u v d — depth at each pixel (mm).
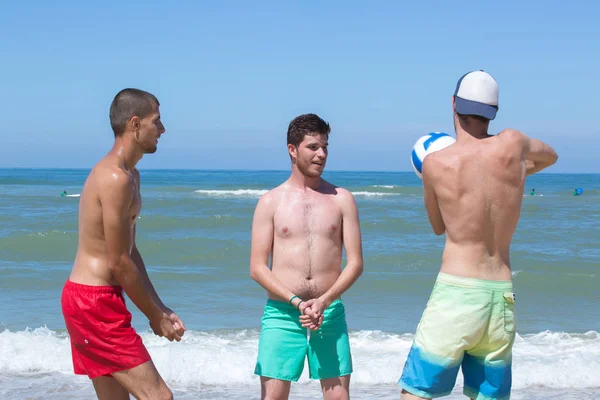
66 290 3639
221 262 14734
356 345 7492
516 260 15492
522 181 3604
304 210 4043
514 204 3574
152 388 3621
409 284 12164
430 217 3771
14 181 69812
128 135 3689
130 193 3594
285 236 4027
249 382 6254
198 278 12508
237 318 9109
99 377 3756
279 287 3910
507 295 3531
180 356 6676
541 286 12297
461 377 6359
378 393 5879
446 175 3570
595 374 6375
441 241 18859
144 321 8719
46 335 7520
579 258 15945
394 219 24734
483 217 3523
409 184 75438
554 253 16891
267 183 69875
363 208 31141
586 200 40750
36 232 19203
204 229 21516
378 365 6531
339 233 4094
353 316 9461
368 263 14750
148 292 3668
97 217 3568
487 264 3545
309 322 3775
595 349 7465
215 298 10602
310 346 3971
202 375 6301
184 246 16688
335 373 3955
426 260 15102
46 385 5969
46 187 53656
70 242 16875
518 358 6984
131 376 3605
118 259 3541
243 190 47844
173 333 3773
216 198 37969
